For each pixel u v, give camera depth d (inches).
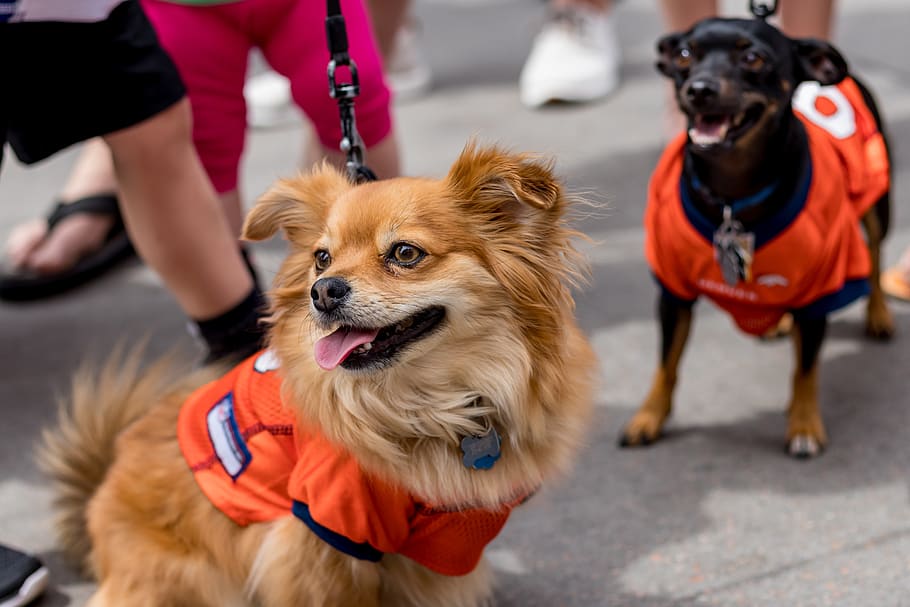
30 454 141.6
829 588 106.6
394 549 92.4
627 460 134.6
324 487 89.9
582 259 95.3
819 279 125.8
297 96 139.3
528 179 89.2
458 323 91.0
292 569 94.3
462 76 304.0
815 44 125.9
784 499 123.4
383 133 142.8
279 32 136.4
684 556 114.3
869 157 136.0
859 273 128.3
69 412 150.7
